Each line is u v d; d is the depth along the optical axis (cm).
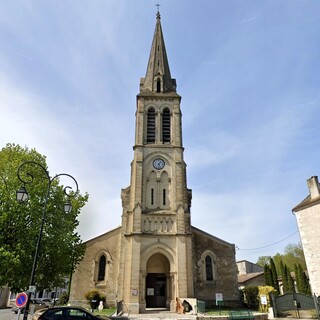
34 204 2073
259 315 2245
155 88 3972
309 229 2766
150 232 2989
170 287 2898
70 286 3070
